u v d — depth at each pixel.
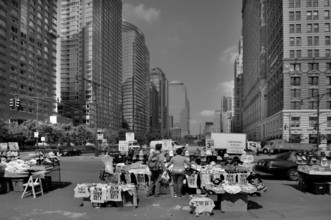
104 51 144.50
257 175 12.08
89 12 124.81
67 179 16.27
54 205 10.05
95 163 29.56
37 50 113.06
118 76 173.00
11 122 81.88
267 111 101.06
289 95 75.69
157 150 11.51
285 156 17.88
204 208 8.77
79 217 8.58
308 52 76.25
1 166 12.27
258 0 116.75
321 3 76.69
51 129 75.38
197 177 11.73
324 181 12.46
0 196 11.46
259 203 10.45
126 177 12.71
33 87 109.69
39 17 114.62
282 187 14.02
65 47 127.38
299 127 74.44
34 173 11.80
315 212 9.23
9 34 96.94
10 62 97.19
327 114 73.69
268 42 100.50
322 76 75.19
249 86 146.38
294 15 77.31
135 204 9.70
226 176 11.26
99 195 9.70
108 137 105.19
